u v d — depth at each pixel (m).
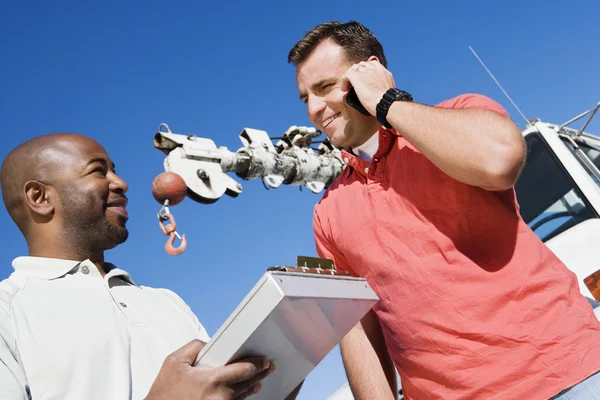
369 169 2.58
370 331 2.79
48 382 1.78
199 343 1.66
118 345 1.97
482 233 2.32
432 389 2.32
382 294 2.48
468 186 2.34
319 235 2.80
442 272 2.30
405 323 2.38
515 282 2.21
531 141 4.60
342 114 2.66
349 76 2.51
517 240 2.31
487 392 2.15
